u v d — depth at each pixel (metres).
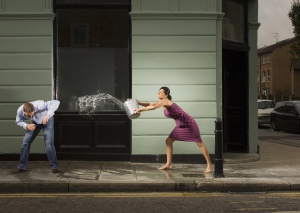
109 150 10.13
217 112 10.15
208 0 10.08
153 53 10.07
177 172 8.84
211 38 10.08
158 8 10.05
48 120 8.55
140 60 10.05
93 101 10.23
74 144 10.13
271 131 22.42
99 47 10.27
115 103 10.23
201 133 10.08
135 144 10.02
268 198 7.17
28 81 10.02
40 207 6.46
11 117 9.99
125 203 6.77
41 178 8.02
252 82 12.01
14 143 9.99
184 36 10.07
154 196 7.30
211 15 10.04
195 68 10.09
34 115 8.49
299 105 20.56
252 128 11.98
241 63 11.95
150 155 10.02
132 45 10.05
